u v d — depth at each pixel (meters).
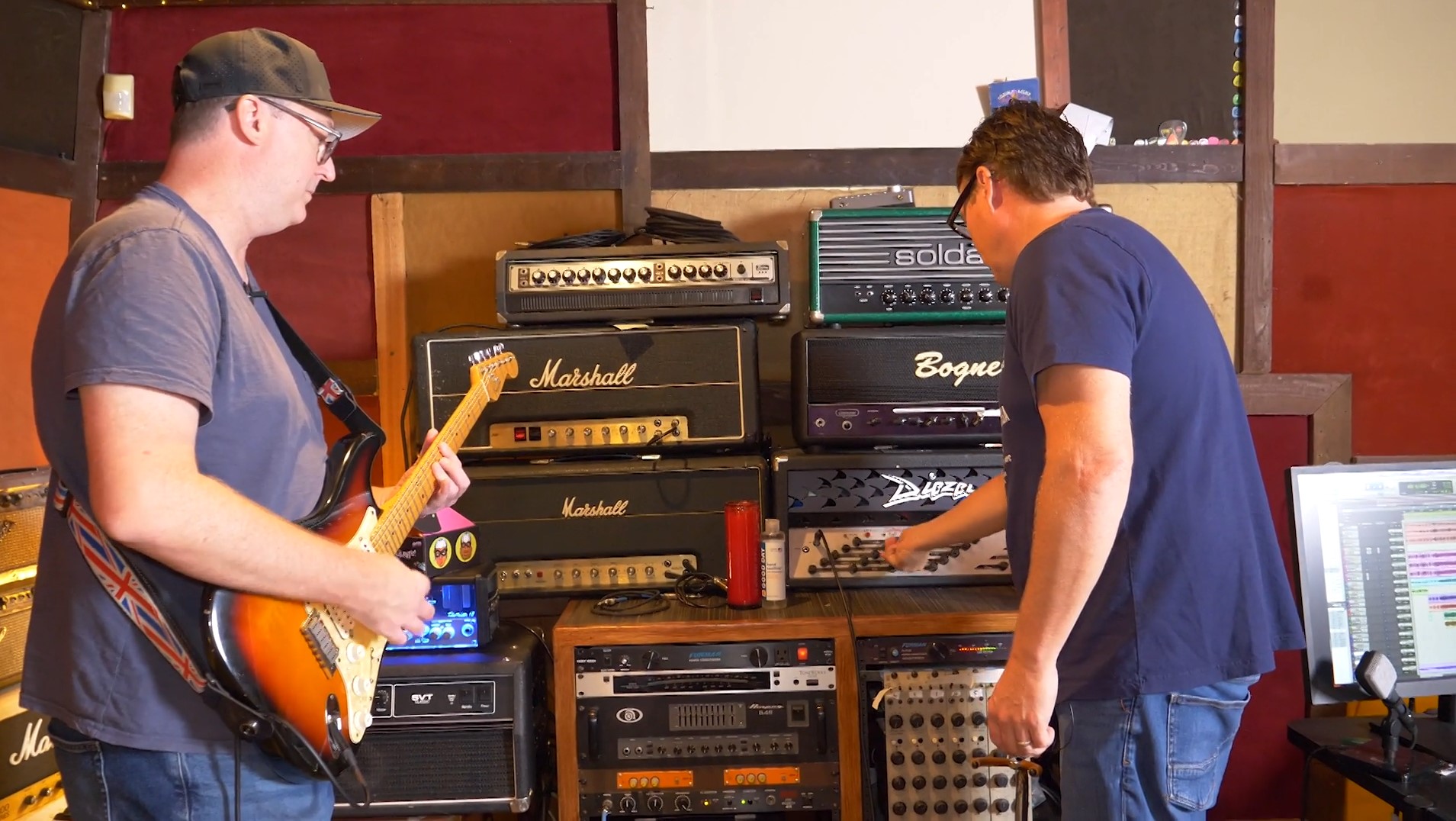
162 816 1.22
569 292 2.11
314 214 2.51
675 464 2.10
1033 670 1.35
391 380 2.49
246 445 1.25
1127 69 2.51
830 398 2.09
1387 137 2.54
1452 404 2.55
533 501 2.08
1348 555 1.85
